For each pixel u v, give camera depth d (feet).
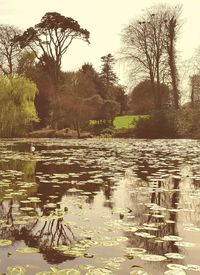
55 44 154.81
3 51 156.46
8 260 13.35
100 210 20.94
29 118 112.27
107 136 121.29
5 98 108.99
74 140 102.12
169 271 12.44
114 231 16.83
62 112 128.26
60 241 15.43
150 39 128.06
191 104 120.67
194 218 19.40
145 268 12.77
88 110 124.47
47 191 26.21
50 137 120.78
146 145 78.48
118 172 36.06
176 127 112.98
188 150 64.03
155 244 15.24
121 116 178.60
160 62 129.18
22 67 151.43
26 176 33.01
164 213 20.43
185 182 30.37
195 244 15.33
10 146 74.33
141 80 131.13
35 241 15.44
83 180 31.19
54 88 144.46
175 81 126.62
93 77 185.68
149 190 26.94
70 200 23.43
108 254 14.01
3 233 16.49
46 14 151.23
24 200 23.04
